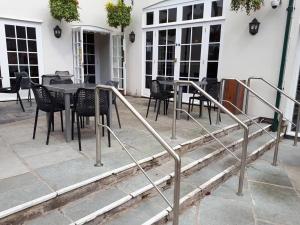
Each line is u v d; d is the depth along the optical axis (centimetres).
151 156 266
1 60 563
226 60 518
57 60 655
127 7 643
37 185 199
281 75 444
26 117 423
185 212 224
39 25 610
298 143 430
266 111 475
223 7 508
